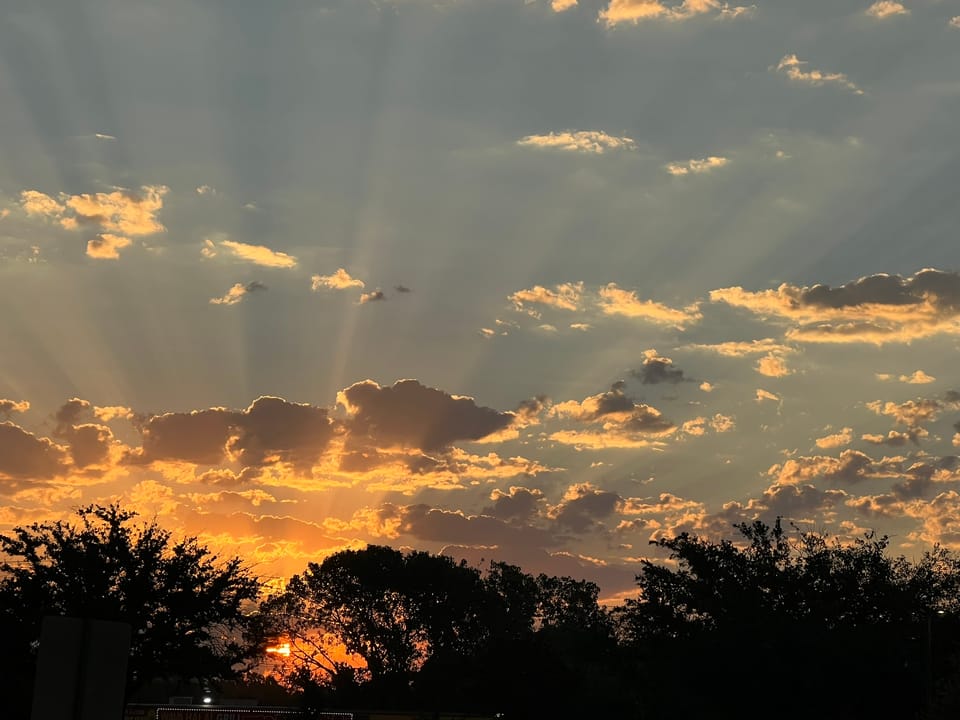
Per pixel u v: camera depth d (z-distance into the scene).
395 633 109.00
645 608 63.50
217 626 51.12
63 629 9.28
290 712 66.44
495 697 82.38
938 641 57.69
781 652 54.28
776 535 64.06
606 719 80.56
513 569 130.12
